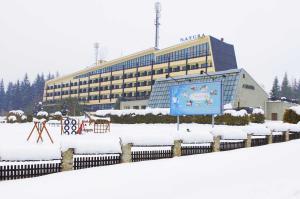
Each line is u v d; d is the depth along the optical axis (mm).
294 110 36969
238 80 53812
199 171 10477
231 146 18672
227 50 79688
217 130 17562
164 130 33344
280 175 9383
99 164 12234
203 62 76188
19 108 176750
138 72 93812
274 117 59156
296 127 26875
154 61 88500
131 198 7574
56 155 10742
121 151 12656
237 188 8055
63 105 101938
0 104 190250
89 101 110562
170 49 83625
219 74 57188
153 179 9414
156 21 95500
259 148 17297
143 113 50438
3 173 10047
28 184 9039
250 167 10945
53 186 8742
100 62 116312
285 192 7410
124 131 33938
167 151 14688
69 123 35562
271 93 137000
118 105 92375
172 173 10227
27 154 10234
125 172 10523
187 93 32000
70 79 121375
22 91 181750
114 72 101562
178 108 32656
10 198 7633
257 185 8258
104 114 57656
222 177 9469
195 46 78438
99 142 12094
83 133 32219
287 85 142000
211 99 30125
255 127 21250
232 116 39469
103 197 7680
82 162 11836
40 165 10758
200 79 59406
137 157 13570
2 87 193500
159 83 67250
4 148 10000
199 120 42781
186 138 15438
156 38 94750
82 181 9297
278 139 24219
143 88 91188
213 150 16891
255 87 57812
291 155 13602
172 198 7484
